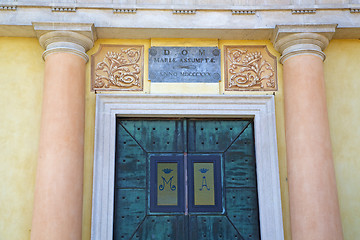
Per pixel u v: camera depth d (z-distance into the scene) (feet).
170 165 26.55
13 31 26.68
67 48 25.76
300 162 24.80
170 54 27.32
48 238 23.20
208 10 26.89
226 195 26.27
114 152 25.81
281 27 26.27
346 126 26.66
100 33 26.84
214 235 25.75
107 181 25.23
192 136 27.04
